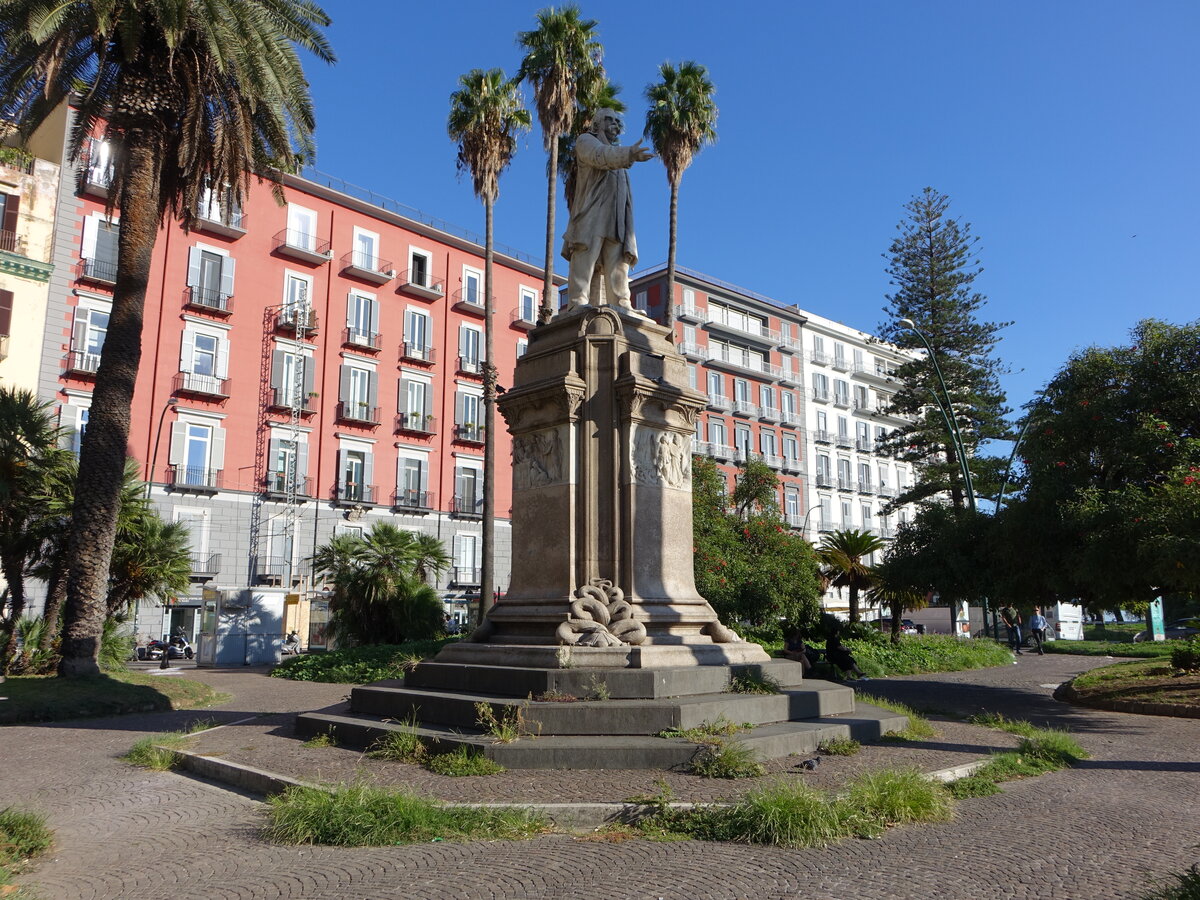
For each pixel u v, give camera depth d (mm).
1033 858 5184
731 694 9102
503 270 47000
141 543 20719
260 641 29312
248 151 17453
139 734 11562
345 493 39125
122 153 17047
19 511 18484
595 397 10445
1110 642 36375
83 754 9828
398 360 42062
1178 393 14281
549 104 25312
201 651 29375
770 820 5527
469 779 6992
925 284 41312
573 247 11648
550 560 10203
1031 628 33938
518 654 9414
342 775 7219
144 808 6918
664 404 10688
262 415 37062
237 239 36969
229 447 35938
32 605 27609
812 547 26031
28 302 30141
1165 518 11992
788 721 9008
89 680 15453
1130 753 9477
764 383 58281
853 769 7375
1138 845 5500
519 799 6301
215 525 35188
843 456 63188
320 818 5758
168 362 34500
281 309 37906
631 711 8070
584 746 7418
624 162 11352
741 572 23250
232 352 36406
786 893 4551
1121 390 14945
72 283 31578
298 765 7766
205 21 15766
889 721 9461
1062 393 15688
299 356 38250
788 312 60438
